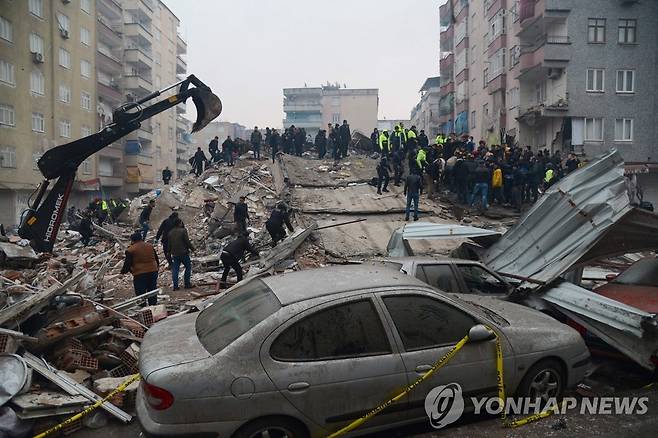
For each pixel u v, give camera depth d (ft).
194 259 44.57
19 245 33.58
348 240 46.83
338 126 82.74
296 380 12.60
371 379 13.29
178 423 11.86
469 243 30.86
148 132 178.29
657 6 93.66
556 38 96.58
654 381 18.93
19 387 15.46
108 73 156.35
